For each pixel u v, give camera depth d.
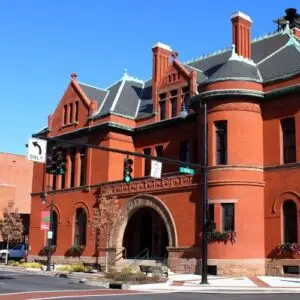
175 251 34.81
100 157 43.00
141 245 41.66
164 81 42.19
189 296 21.09
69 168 46.25
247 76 33.69
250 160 32.75
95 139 43.88
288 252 30.94
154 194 37.25
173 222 35.41
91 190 43.00
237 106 33.19
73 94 47.31
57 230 45.88
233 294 22.36
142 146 43.19
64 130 47.28
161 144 41.56
